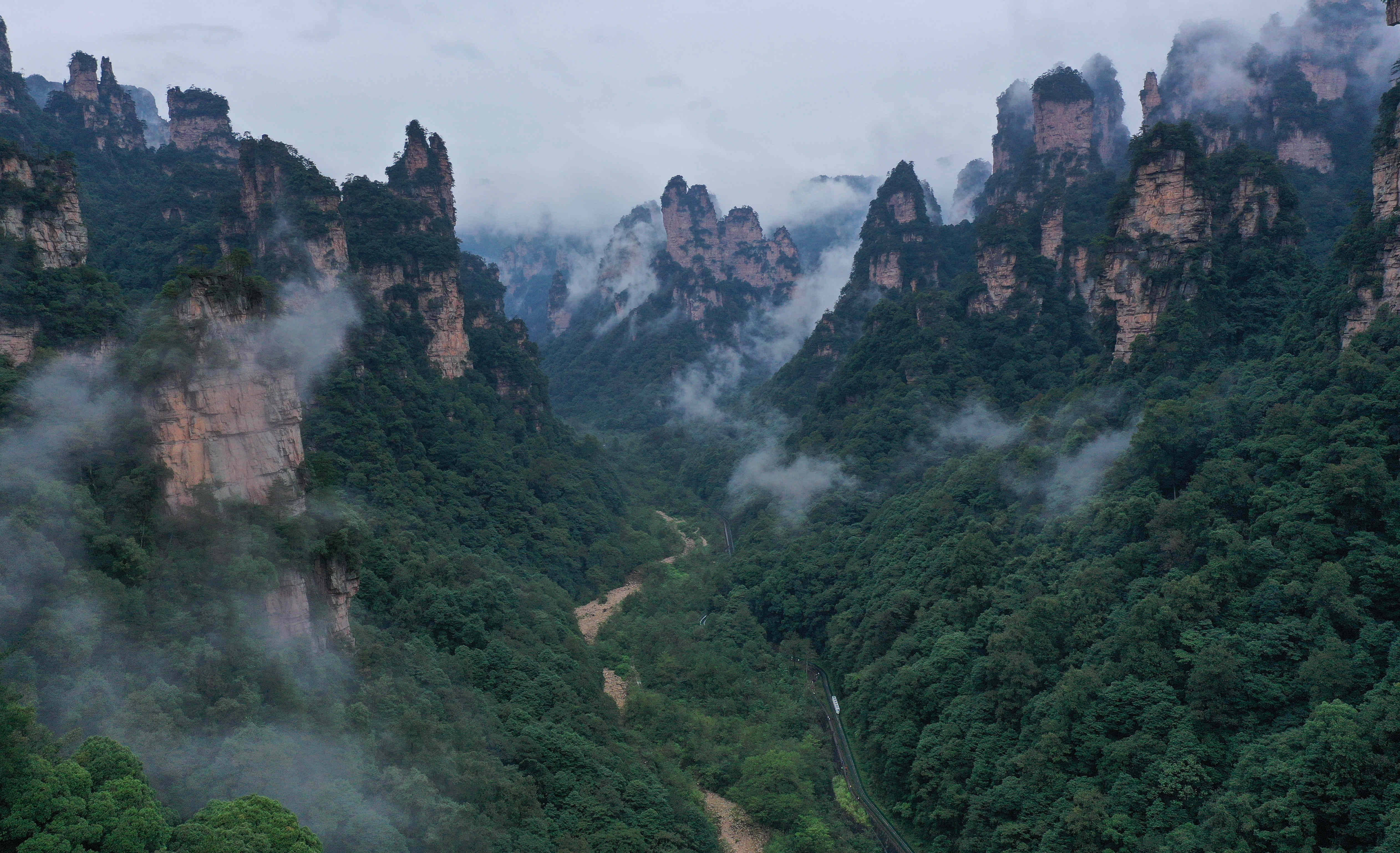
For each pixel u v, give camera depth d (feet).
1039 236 589.32
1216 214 406.00
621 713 342.64
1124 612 268.41
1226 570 248.93
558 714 296.92
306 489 230.89
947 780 273.54
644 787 274.57
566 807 256.73
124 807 131.64
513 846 226.99
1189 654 239.50
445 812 208.85
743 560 485.56
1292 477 266.77
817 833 276.82
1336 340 301.63
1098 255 491.31
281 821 145.69
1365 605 225.56
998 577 333.42
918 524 408.05
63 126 627.46
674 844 256.32
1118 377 394.11
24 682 160.15
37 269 271.69
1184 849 203.62
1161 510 283.38
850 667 375.25
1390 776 189.57
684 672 375.86
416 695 252.62
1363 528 242.58
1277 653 228.02
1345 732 195.52
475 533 419.74
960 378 529.86
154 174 644.27
